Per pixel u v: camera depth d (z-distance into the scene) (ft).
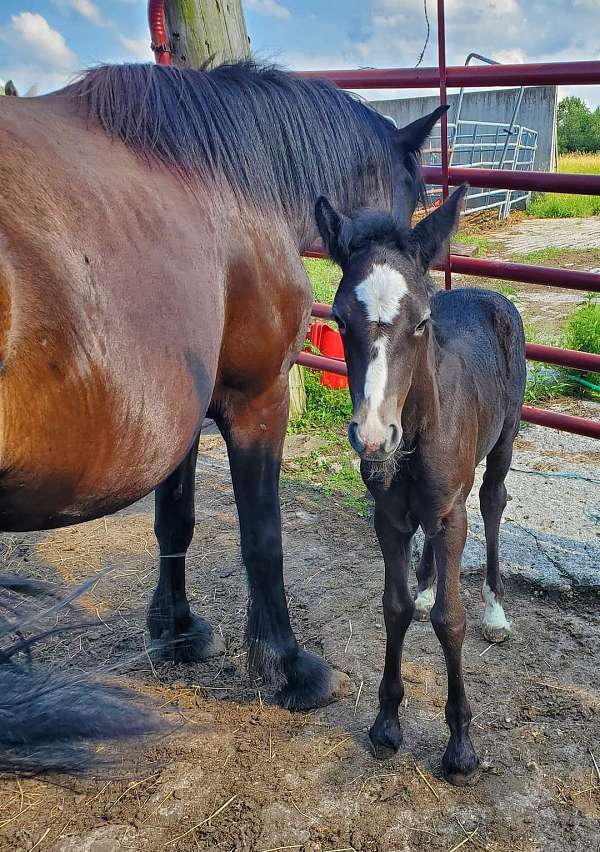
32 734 5.75
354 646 9.26
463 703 7.11
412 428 6.66
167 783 7.22
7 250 4.78
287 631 8.44
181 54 12.76
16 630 6.24
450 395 7.00
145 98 6.72
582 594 9.92
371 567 11.02
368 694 8.46
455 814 6.77
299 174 8.24
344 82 12.33
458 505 7.09
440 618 6.96
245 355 7.68
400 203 9.74
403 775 7.25
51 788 7.23
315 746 7.68
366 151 8.84
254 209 7.47
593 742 7.55
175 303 6.01
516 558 10.61
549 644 9.08
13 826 6.81
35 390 4.93
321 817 6.78
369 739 7.70
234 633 9.68
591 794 6.95
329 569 10.98
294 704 8.23
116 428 5.55
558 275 11.28
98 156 5.96
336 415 16.53
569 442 14.57
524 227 48.96
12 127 5.42
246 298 7.42
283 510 12.76
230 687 8.68
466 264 12.01
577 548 10.78
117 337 5.43
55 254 5.05
